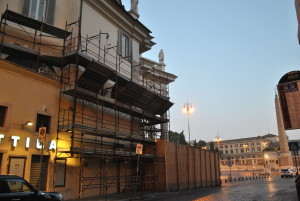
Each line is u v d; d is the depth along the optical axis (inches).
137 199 690.2
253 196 730.2
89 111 756.6
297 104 287.9
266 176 2237.9
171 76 1437.0
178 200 657.6
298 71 296.4
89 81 716.0
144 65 1330.0
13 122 549.6
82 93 677.9
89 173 723.4
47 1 765.9
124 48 1008.2
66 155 652.7
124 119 909.8
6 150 525.0
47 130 627.8
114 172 827.4
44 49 732.7
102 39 888.3
